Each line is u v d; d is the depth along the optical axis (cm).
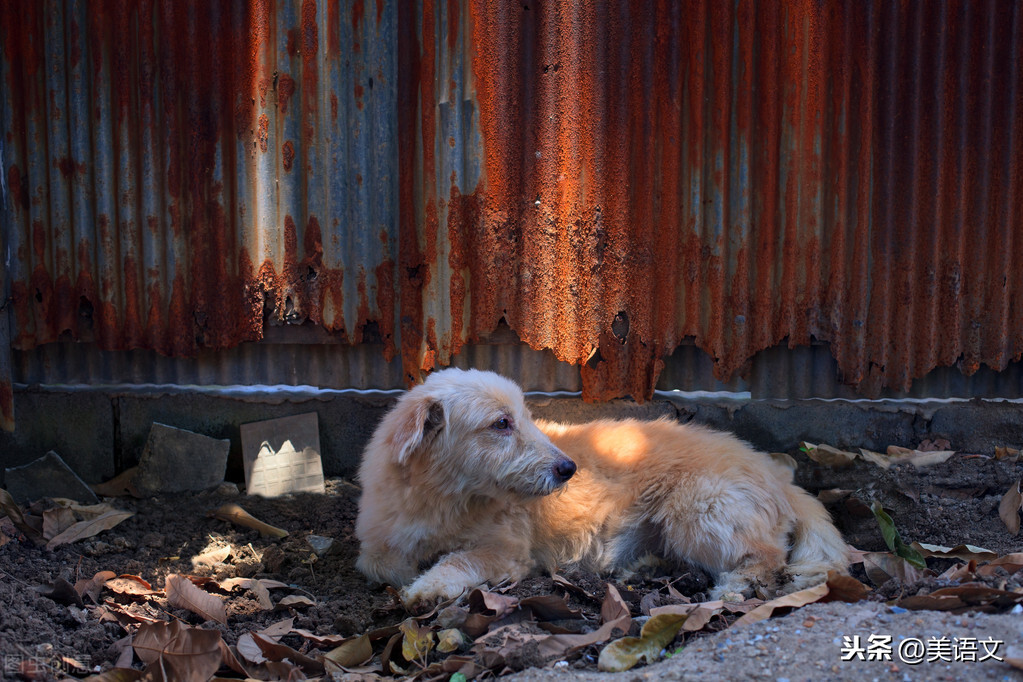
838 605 183
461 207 228
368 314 232
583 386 233
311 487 236
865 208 228
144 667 183
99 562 209
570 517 209
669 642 182
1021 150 228
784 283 230
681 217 228
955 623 176
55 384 238
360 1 225
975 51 226
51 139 229
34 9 227
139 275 231
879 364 232
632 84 225
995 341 232
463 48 225
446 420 199
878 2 224
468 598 193
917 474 228
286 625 194
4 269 232
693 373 236
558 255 229
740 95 226
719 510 204
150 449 233
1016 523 214
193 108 227
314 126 228
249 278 230
